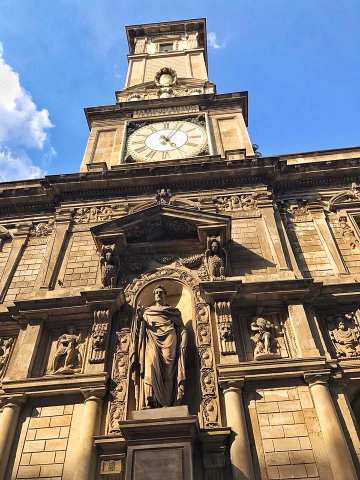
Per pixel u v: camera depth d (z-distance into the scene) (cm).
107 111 2127
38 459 960
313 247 1411
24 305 1224
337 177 1623
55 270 1386
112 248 1330
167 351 1057
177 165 1634
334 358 1106
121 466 929
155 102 2134
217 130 1953
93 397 1035
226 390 1018
